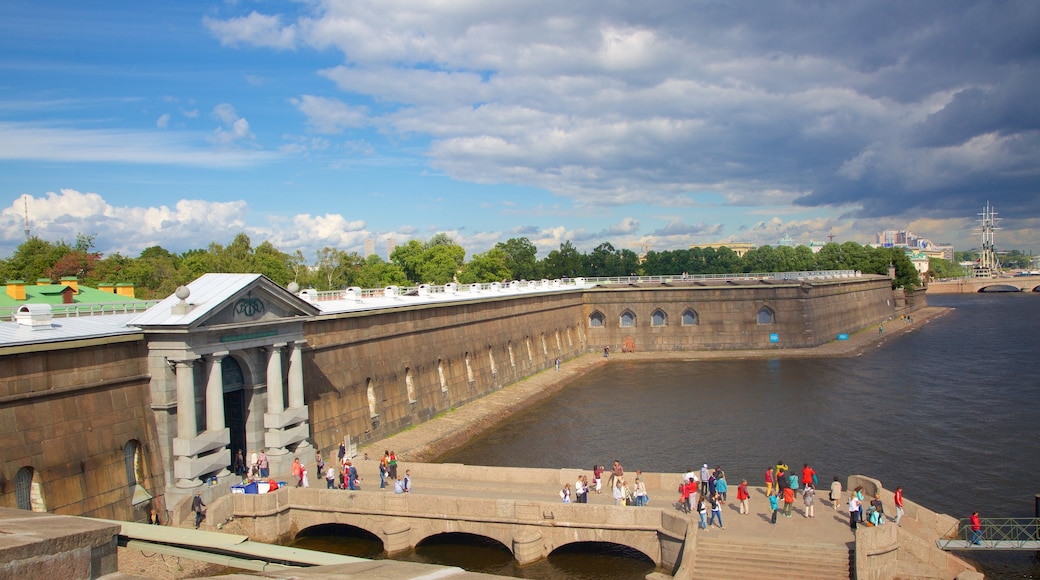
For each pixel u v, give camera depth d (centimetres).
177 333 3612
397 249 15250
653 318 11125
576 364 9994
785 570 3020
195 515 3506
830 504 3684
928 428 6162
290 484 4041
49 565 976
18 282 5562
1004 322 15462
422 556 3566
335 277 13650
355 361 5372
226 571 2667
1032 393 7544
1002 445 5622
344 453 4756
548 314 9831
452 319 7006
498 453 5484
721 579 3008
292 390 4428
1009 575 3438
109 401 3456
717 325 10975
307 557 2588
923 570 3098
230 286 3966
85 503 3281
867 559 2972
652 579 3148
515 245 17012
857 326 13325
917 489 4653
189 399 3656
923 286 19688
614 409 7094
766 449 5566
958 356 10262
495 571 3378
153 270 10119
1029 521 4072
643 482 3853
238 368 4206
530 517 3506
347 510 3700
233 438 4300
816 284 11131
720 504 3572
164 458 3659
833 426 6266
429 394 6394
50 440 3167
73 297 6075
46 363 3183
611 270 17825
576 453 5475
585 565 3434
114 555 1087
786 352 10569
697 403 7312
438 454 5434
